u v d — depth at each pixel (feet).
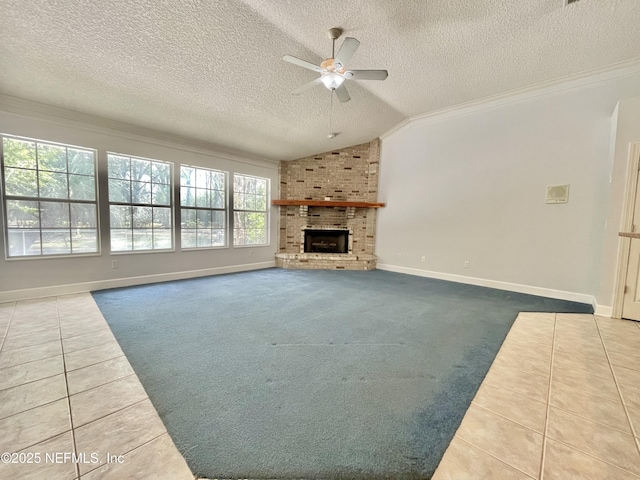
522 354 7.08
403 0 7.73
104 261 13.02
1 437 4.13
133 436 4.23
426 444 4.17
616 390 5.54
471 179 15.07
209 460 3.83
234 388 5.49
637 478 3.59
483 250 14.74
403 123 17.67
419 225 17.43
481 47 9.87
